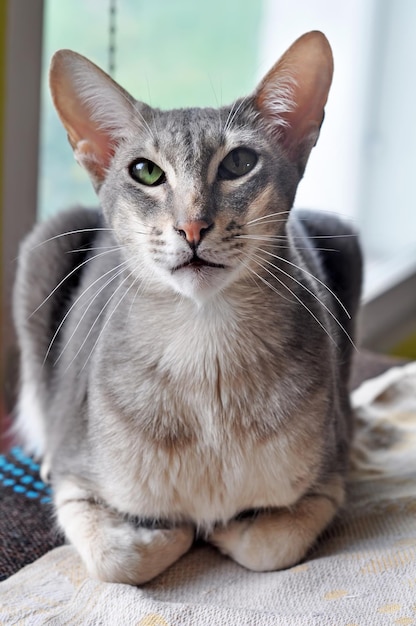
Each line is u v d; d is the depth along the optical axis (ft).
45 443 1.91
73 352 1.78
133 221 1.53
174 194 1.48
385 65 3.22
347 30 3.06
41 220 2.12
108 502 1.60
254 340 1.54
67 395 1.74
